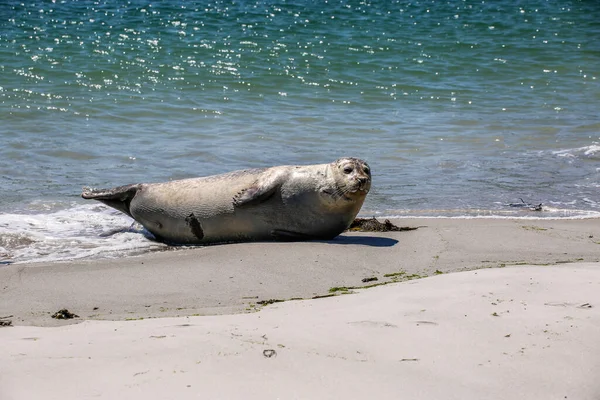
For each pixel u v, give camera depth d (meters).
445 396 7.85
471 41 50.88
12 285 13.38
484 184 23.89
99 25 51.19
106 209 20.75
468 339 9.34
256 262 14.71
